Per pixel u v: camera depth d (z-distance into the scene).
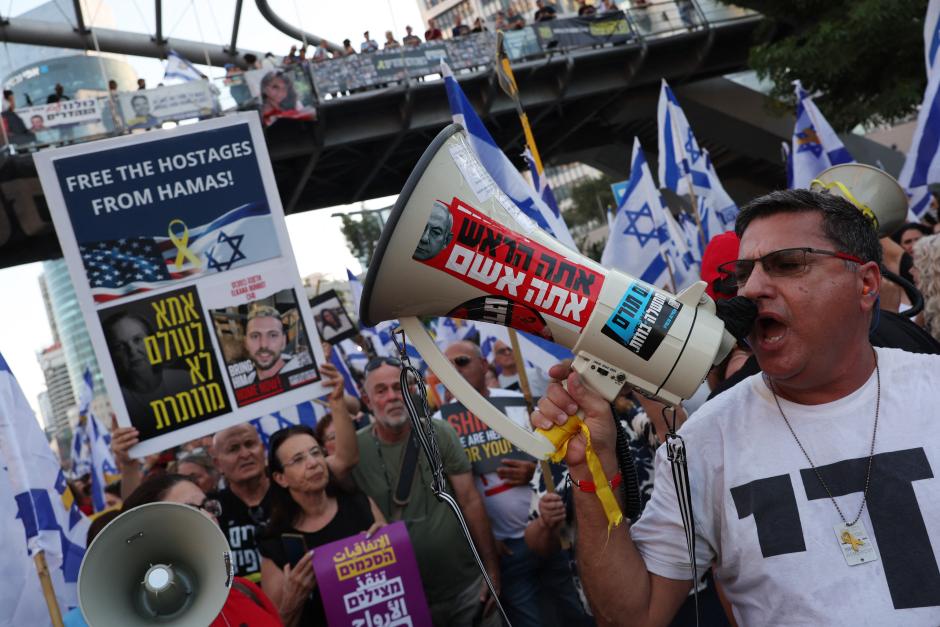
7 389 2.89
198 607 2.32
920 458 1.51
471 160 1.50
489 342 7.42
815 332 1.55
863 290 1.60
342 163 23.00
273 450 3.69
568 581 4.03
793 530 1.55
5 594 2.86
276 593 3.58
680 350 1.50
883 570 1.49
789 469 1.59
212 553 2.34
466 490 3.98
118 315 3.30
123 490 3.66
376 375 3.99
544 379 5.89
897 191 2.74
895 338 2.24
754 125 25.81
